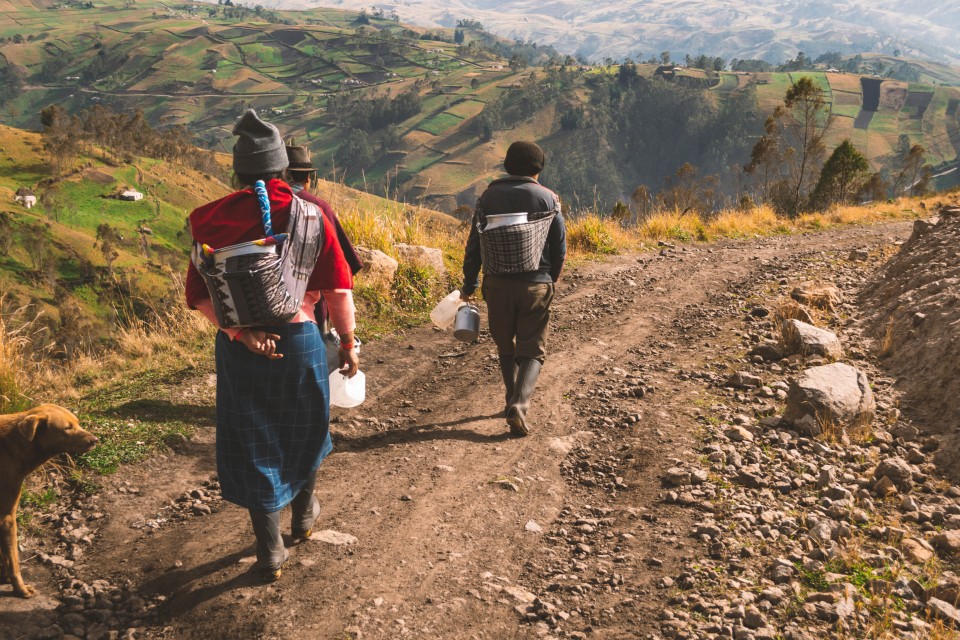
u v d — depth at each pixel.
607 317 7.23
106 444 3.97
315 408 2.69
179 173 146.50
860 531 3.22
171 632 2.58
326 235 2.62
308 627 2.57
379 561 3.00
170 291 6.89
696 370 5.48
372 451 4.21
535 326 4.42
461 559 3.05
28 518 3.30
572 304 7.78
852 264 9.98
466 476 3.84
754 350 5.76
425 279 7.79
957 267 6.19
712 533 3.18
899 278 7.01
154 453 3.98
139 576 2.93
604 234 11.56
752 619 2.56
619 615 2.67
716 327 6.69
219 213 2.44
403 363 5.93
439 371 5.75
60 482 3.60
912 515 3.35
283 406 2.61
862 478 3.72
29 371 5.14
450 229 10.15
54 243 99.75
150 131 157.25
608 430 4.47
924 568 2.93
